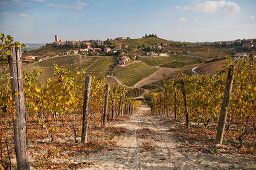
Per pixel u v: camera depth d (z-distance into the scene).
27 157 9.35
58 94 17.09
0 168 9.35
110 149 16.39
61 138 19.06
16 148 9.20
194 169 12.11
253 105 16.22
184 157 14.31
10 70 8.91
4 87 9.25
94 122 30.38
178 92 35.59
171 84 36.12
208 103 22.72
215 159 13.68
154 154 15.21
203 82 26.52
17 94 8.95
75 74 19.34
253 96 16.19
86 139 17.94
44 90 17.16
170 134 22.92
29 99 15.12
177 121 34.28
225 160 13.41
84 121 17.89
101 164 12.91
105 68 175.00
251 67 18.73
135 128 27.73
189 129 24.86
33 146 15.69
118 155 14.91
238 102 16.86
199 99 24.48
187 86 26.28
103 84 32.97
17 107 9.08
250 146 16.42
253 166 12.34
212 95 23.03
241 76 18.69
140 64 192.62
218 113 22.23
